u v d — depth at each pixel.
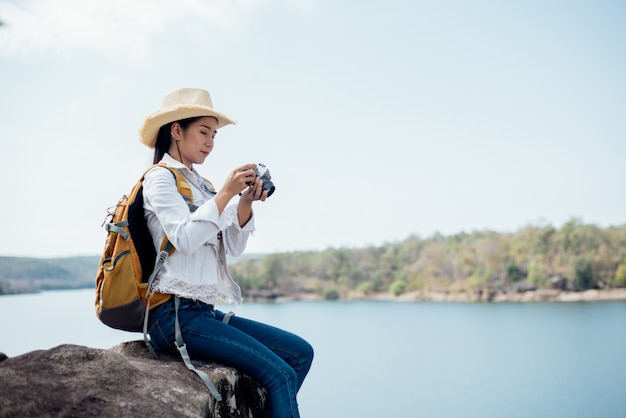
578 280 102.56
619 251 103.06
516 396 33.91
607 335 58.75
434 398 34.41
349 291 127.50
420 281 122.00
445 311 92.31
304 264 139.50
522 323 72.06
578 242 108.12
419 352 54.25
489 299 106.00
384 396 35.66
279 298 125.50
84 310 104.56
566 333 61.66
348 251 140.12
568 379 38.41
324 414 31.55
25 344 62.34
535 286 104.12
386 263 133.75
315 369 47.25
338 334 70.69
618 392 33.47
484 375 41.41
